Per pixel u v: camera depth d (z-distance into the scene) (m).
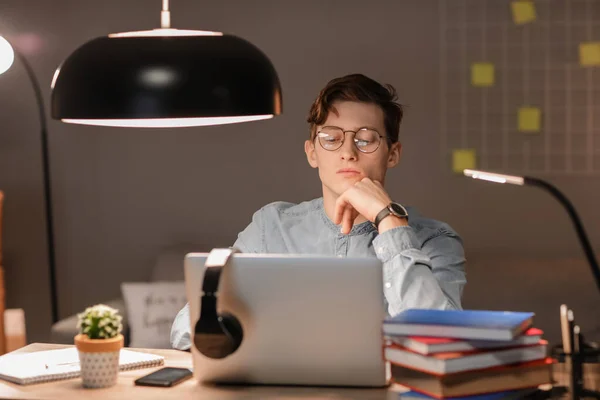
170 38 1.47
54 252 4.28
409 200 4.20
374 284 1.44
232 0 4.23
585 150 4.11
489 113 4.14
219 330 1.45
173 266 4.04
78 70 1.46
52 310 4.09
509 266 4.16
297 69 4.21
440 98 4.16
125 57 1.44
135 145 4.31
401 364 1.45
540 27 4.11
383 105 2.06
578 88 4.11
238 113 1.46
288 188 4.25
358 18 4.18
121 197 4.33
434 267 2.06
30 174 4.34
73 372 1.60
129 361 1.69
